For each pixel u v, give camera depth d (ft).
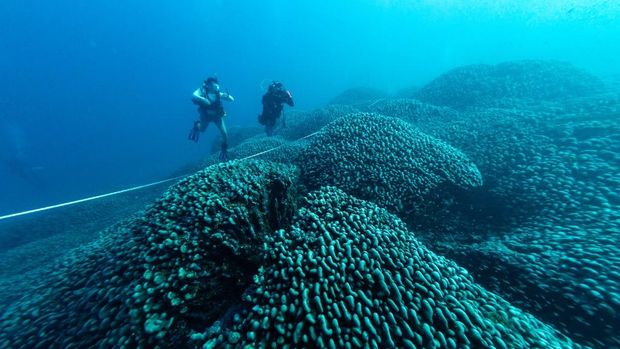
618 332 8.93
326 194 13.83
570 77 38.17
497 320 8.40
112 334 8.00
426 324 7.64
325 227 10.88
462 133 24.13
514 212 15.42
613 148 16.55
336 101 81.97
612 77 44.98
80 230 28.78
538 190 15.62
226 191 11.94
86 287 9.92
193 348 7.86
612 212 12.69
